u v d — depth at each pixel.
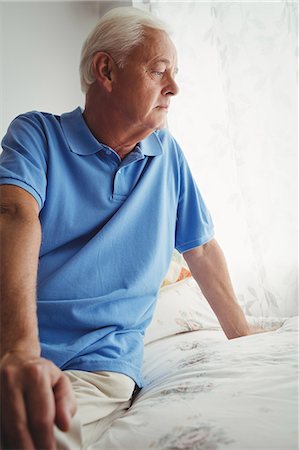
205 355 1.04
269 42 2.15
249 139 2.13
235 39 2.17
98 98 1.20
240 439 0.63
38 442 0.53
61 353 0.99
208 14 2.24
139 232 1.18
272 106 2.13
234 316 1.34
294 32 2.13
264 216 2.11
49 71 2.57
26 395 0.54
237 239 2.16
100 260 1.10
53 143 1.15
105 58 1.18
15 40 2.54
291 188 2.11
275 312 2.08
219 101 2.22
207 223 1.39
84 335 1.03
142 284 1.14
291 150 2.12
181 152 1.37
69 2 2.61
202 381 0.85
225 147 2.19
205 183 2.20
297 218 2.11
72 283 1.06
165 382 0.97
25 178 1.01
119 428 0.76
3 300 0.74
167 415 0.74
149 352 1.41
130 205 1.17
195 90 2.22
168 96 1.20
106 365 1.01
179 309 1.67
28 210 0.96
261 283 2.09
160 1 2.24
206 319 1.68
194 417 0.71
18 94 2.54
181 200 1.37
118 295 1.10
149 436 0.70
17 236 0.87
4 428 0.55
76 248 1.12
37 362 0.57
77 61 2.61
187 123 2.22
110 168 1.18
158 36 1.18
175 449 0.65
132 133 1.20
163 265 1.24
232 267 2.14
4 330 0.69
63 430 0.55
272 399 0.72
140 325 1.17
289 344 1.01
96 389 0.95
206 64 2.23
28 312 0.73
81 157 1.16
